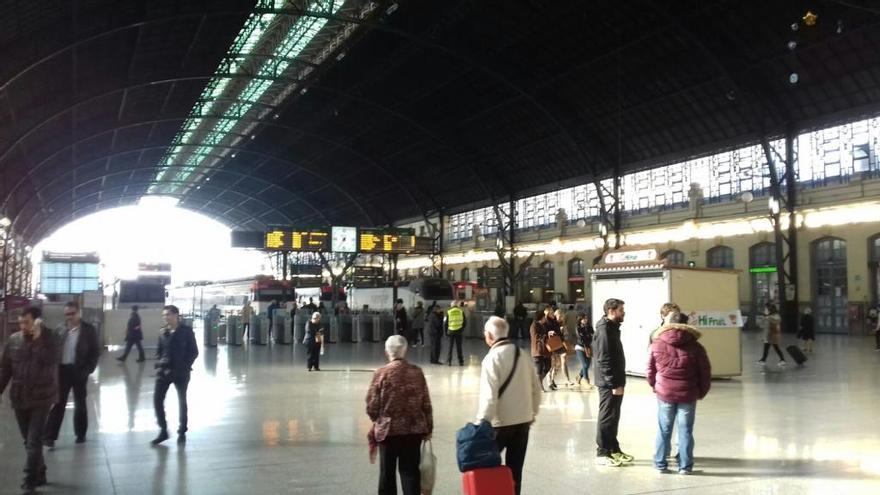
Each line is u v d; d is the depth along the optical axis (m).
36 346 6.80
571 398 12.90
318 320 18.12
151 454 8.25
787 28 25.61
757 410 11.19
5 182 40.56
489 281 38.12
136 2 24.83
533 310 36.44
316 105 43.59
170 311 9.13
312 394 13.51
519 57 33.09
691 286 15.19
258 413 11.23
